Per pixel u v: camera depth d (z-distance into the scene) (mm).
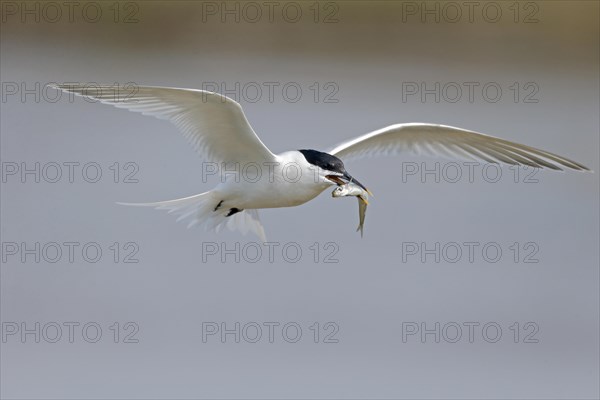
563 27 23750
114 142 18047
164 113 7777
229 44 23359
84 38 23266
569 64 23750
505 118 21422
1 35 23109
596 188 17750
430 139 9008
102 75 22250
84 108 20438
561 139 20203
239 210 8523
